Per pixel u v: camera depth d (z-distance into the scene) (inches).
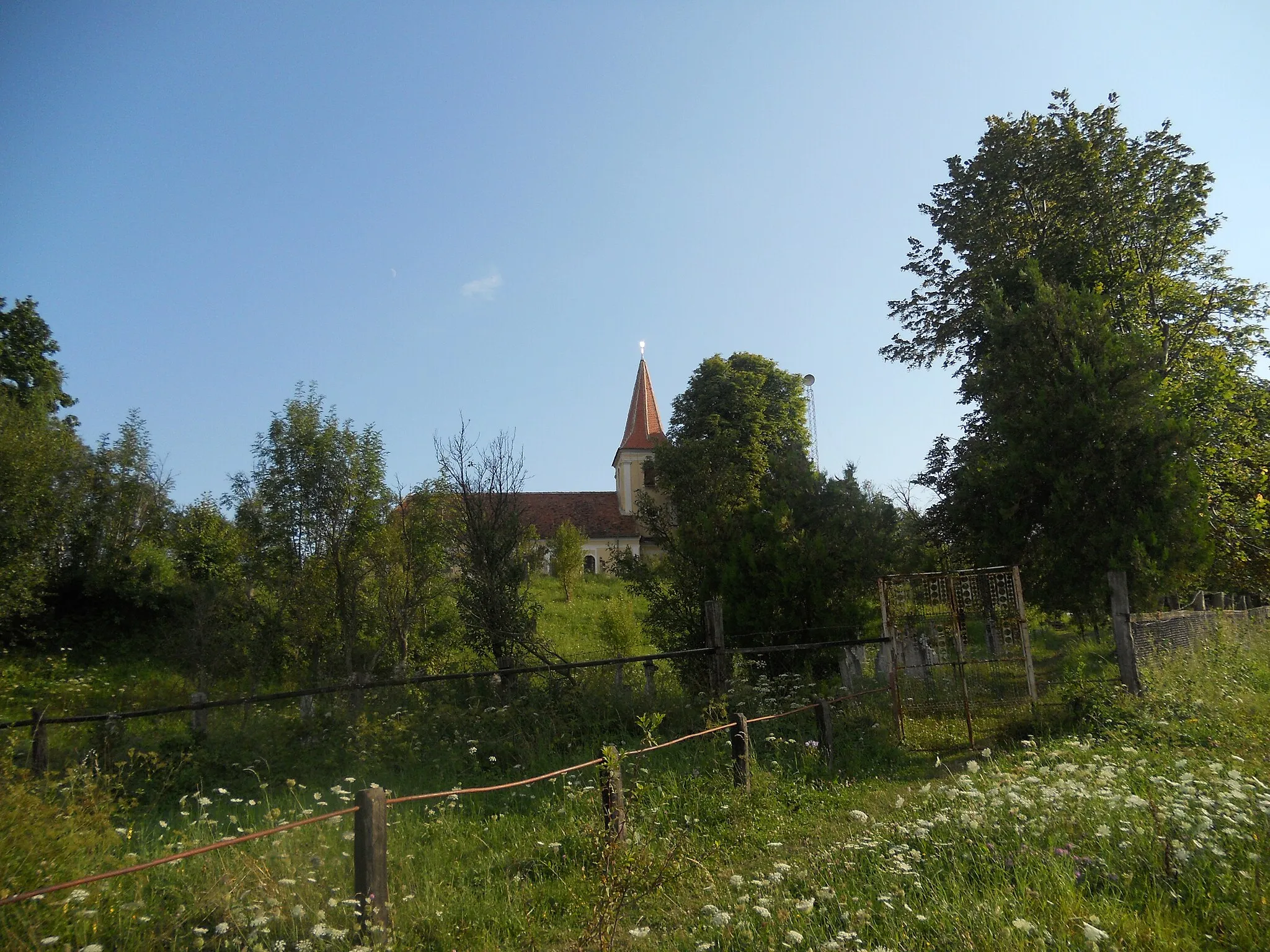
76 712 647.8
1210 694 396.2
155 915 197.2
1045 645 759.1
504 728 430.9
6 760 287.7
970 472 572.1
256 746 407.2
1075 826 223.0
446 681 502.3
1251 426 807.7
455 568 627.2
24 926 177.3
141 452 1114.7
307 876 215.3
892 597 425.7
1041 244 813.9
